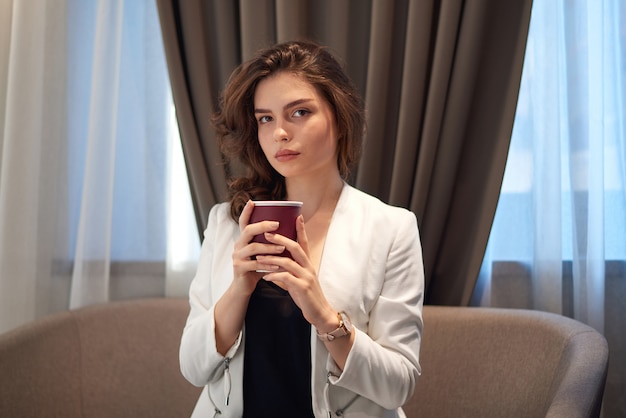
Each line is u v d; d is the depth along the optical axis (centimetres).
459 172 184
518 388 154
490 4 177
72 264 197
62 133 194
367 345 109
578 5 177
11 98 188
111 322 178
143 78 196
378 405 117
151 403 177
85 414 166
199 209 188
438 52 174
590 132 176
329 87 120
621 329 183
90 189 188
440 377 167
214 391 121
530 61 183
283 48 124
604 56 178
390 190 181
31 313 190
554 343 147
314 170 126
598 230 175
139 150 198
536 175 182
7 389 141
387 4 175
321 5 184
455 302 185
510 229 188
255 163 135
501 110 178
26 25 189
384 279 122
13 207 188
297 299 103
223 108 135
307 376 118
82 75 197
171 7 182
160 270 200
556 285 179
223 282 125
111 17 189
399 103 183
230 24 186
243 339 117
